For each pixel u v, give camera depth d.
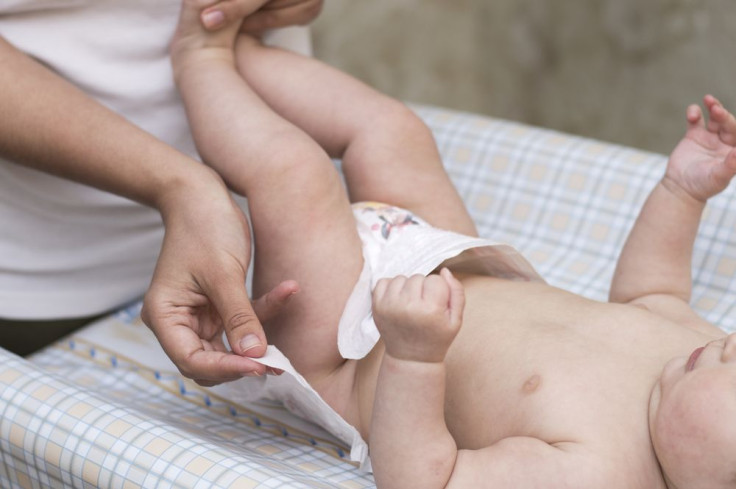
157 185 1.41
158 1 1.62
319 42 3.20
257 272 1.47
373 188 1.59
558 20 3.48
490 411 1.27
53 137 1.42
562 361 1.26
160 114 1.70
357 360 1.42
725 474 1.09
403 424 1.16
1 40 1.48
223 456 1.19
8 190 1.60
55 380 1.37
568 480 1.13
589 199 1.93
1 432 1.33
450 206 1.60
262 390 1.47
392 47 3.33
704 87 3.27
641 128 3.44
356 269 1.43
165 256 1.36
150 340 1.72
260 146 1.47
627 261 1.56
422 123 1.63
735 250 1.76
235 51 1.69
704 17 3.21
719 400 1.10
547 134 2.04
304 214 1.43
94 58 1.62
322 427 1.50
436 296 1.12
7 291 1.67
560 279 1.84
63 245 1.69
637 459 1.16
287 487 1.12
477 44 3.47
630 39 3.38
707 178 1.47
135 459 1.21
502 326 1.34
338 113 1.62
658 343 1.28
